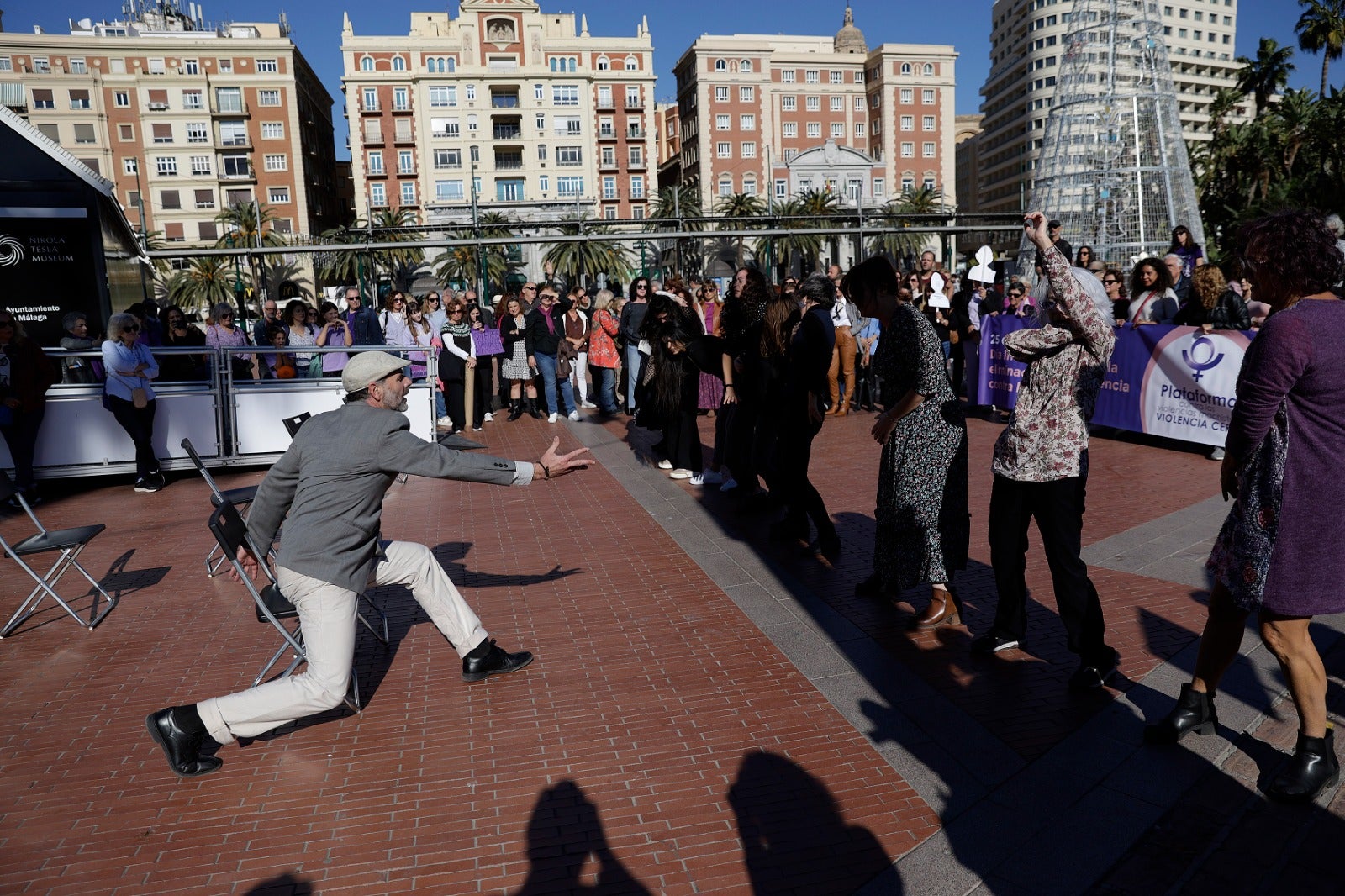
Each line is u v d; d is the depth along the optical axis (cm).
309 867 285
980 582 539
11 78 7669
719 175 9019
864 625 474
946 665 421
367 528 363
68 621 529
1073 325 356
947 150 9619
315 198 8938
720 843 290
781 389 644
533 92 8381
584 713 387
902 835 291
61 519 786
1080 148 2297
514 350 1338
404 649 470
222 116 8069
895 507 460
